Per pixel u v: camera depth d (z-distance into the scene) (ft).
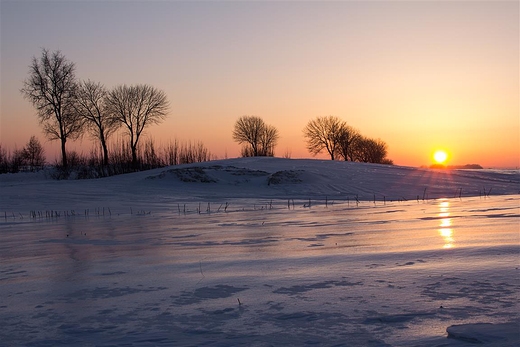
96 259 34.14
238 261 30.99
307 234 43.93
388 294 21.97
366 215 62.90
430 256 29.68
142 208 85.25
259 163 155.02
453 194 104.99
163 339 17.49
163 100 191.52
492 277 23.94
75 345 17.25
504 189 113.29
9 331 19.03
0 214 77.46
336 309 20.22
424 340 16.57
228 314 20.16
